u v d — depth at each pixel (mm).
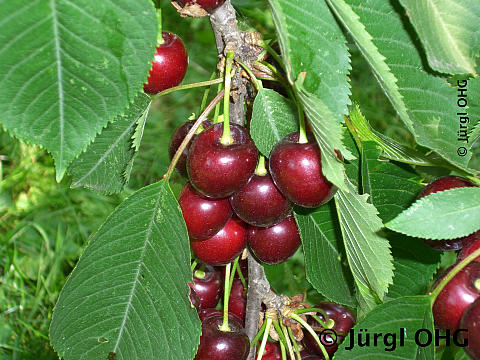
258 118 275
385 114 722
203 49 698
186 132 309
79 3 189
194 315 266
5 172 771
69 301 266
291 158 256
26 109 198
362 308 314
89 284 267
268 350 347
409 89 272
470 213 238
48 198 732
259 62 281
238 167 258
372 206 258
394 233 324
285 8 230
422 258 326
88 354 274
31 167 755
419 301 256
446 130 276
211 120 315
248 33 276
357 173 318
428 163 291
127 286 271
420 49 265
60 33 191
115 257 267
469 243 283
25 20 187
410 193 318
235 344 300
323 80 234
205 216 279
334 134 221
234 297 360
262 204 275
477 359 239
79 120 203
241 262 360
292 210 298
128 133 303
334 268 327
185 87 279
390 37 265
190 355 267
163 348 271
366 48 230
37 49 191
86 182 318
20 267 681
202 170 257
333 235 326
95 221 723
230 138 261
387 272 272
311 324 355
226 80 266
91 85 199
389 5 260
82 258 260
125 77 200
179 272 261
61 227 712
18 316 632
